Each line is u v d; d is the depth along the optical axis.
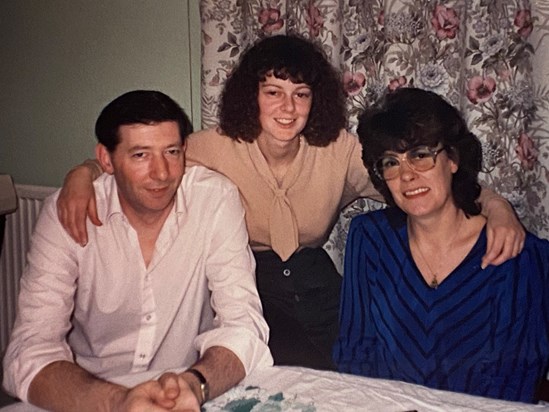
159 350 1.63
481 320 1.44
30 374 1.23
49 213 1.54
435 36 1.99
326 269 1.98
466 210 1.50
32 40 2.71
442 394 1.14
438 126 1.45
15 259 2.72
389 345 1.50
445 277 1.48
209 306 1.67
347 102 2.12
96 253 1.53
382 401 1.11
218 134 1.92
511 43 1.93
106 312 1.57
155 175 1.46
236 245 1.56
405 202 1.48
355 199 2.04
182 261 1.58
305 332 1.89
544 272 1.46
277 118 1.80
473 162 1.51
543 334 1.44
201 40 2.25
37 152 2.80
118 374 1.61
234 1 2.18
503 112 1.96
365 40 2.09
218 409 1.11
